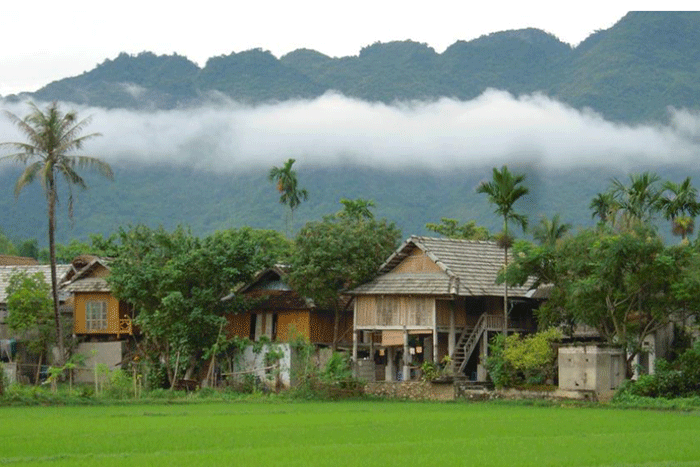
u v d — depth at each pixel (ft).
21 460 157.48
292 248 433.89
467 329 393.29
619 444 185.57
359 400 355.15
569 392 332.60
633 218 381.81
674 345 378.94
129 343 427.74
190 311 378.53
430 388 360.28
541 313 367.45
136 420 239.30
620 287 329.72
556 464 156.04
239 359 391.24
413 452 169.99
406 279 392.68
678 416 265.75
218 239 399.85
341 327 415.85
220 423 231.71
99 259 426.51
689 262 326.24
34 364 417.08
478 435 205.77
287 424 230.27
